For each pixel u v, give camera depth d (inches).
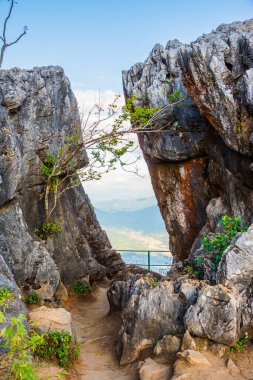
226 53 702.5
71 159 874.8
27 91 813.9
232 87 698.2
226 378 426.3
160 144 934.4
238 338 481.1
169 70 947.3
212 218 830.5
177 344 485.1
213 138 812.0
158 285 557.3
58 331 532.4
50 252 854.5
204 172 916.6
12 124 736.3
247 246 526.0
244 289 520.1
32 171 822.5
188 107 882.1
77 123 964.0
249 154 699.4
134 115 879.1
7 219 702.5
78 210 1116.5
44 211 866.1
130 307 565.0
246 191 750.5
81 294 903.7
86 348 594.2
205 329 476.7
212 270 587.5
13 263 693.9
